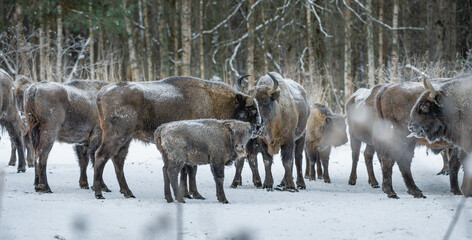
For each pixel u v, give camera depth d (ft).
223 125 50.90
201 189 60.23
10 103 72.33
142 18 171.53
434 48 163.73
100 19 114.93
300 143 65.82
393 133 54.60
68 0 112.88
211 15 187.21
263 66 168.25
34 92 58.13
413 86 54.60
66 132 60.95
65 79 135.64
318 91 126.11
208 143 49.88
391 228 36.65
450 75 124.36
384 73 136.87
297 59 173.78
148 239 35.88
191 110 58.59
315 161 73.05
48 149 57.67
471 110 50.14
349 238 34.83
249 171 76.28
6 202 45.11
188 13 126.00
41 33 136.36
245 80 179.73
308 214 42.04
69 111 60.34
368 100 65.10
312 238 35.09
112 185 62.44
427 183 64.90
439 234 34.83
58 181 65.00
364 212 42.24
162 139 49.80
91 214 42.37
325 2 153.07
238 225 38.93
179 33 182.09
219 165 50.39
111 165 77.20
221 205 48.14
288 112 60.64
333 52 167.94
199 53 159.94
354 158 69.00
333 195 55.93
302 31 173.27
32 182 63.36
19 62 148.56
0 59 149.48
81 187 60.44
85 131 61.87
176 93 58.18
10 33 147.74
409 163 54.65
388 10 186.09
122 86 55.67
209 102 59.67
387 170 54.60
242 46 193.06
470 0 195.31
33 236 35.76
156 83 58.54
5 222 38.68
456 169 55.93
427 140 52.54
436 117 50.83
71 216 41.39
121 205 47.29
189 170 53.93
